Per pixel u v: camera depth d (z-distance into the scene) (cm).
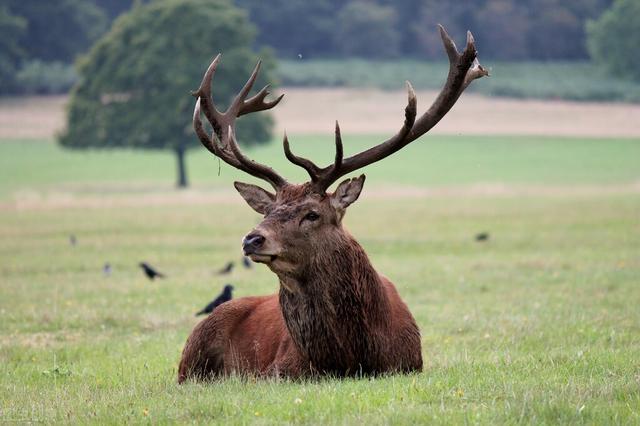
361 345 1684
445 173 14575
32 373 2078
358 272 1689
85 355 2362
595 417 1325
